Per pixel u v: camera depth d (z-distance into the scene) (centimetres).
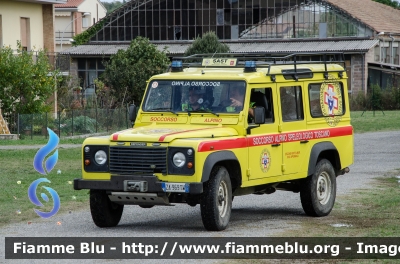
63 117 4078
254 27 7538
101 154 1341
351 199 1791
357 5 8019
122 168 1318
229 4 7550
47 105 4184
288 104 1505
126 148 1314
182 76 1453
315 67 1605
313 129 1559
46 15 4731
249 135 1397
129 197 1323
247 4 7531
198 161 1278
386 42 7581
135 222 1474
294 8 7412
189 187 1276
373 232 1341
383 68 7144
